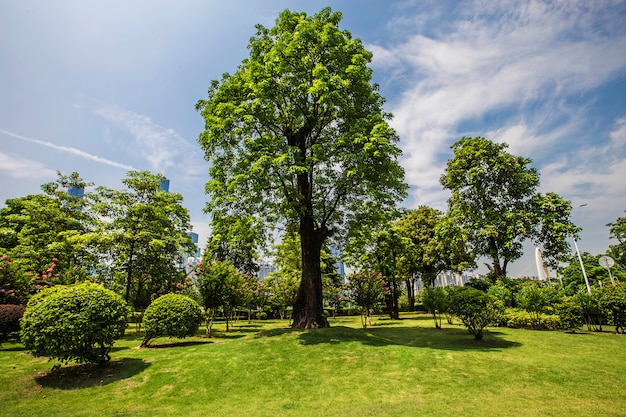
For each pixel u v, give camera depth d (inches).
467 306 429.4
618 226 1262.3
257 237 559.2
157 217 700.0
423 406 217.5
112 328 309.4
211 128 479.8
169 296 464.1
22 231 780.0
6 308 401.7
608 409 199.9
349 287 737.0
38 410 224.1
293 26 547.8
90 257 681.6
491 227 933.2
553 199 926.4
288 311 1238.3
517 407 208.2
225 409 227.8
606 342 414.3
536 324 553.0
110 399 248.4
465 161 1025.5
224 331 669.3
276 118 541.3
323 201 544.7
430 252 1167.6
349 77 488.4
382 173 451.8
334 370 306.7
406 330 578.6
